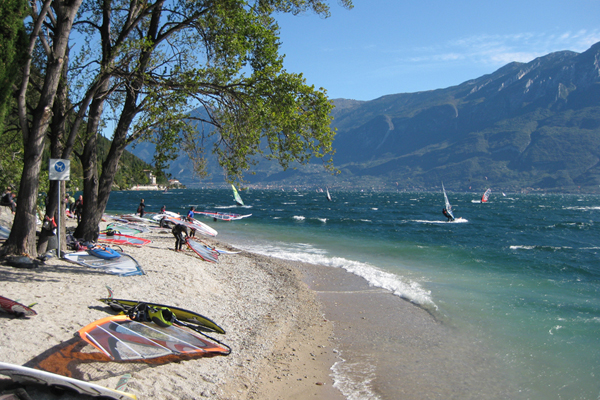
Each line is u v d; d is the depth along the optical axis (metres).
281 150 10.04
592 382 6.36
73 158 12.84
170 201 81.69
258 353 6.97
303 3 11.41
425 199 147.50
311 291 11.82
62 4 8.59
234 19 9.93
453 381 6.37
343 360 7.09
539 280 13.68
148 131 9.95
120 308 6.79
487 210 75.12
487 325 9.00
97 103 10.97
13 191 14.54
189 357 6.15
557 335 8.38
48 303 6.60
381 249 20.66
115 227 18.14
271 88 9.41
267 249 20.02
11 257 8.59
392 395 5.89
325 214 53.81
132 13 10.69
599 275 14.69
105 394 4.32
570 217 55.47
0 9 7.34
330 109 9.66
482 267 16.02
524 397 5.91
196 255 14.78
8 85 7.69
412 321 9.27
